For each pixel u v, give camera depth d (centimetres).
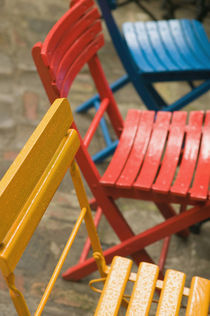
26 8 389
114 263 125
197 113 186
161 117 185
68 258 193
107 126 279
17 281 179
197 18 305
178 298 115
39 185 106
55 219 211
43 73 143
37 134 104
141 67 216
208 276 193
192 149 169
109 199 164
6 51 332
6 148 246
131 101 302
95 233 136
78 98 297
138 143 174
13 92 292
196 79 223
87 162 158
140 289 117
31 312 167
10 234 96
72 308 173
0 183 93
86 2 173
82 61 176
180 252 203
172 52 233
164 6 410
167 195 154
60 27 156
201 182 153
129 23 254
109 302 114
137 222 217
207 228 216
